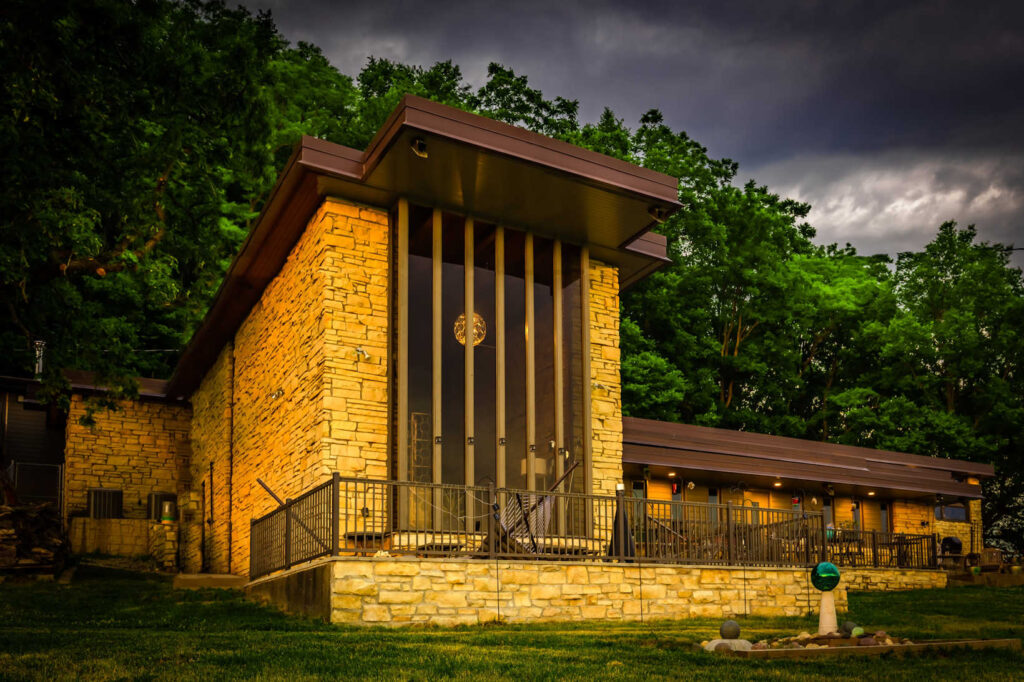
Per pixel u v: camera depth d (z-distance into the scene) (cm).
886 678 827
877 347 3897
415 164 1408
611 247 1712
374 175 1435
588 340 1650
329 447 1390
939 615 1569
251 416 1866
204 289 2073
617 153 3331
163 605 1338
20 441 2447
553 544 1474
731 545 1448
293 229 1588
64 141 1678
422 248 1522
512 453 1523
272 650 873
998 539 3847
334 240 1470
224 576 1650
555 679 758
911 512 2767
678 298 3550
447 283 1530
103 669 768
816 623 1318
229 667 788
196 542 2161
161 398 2478
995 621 1496
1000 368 3981
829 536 2062
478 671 781
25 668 768
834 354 4109
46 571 1636
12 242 1574
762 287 3594
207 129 1889
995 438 3584
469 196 1513
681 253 3578
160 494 2355
